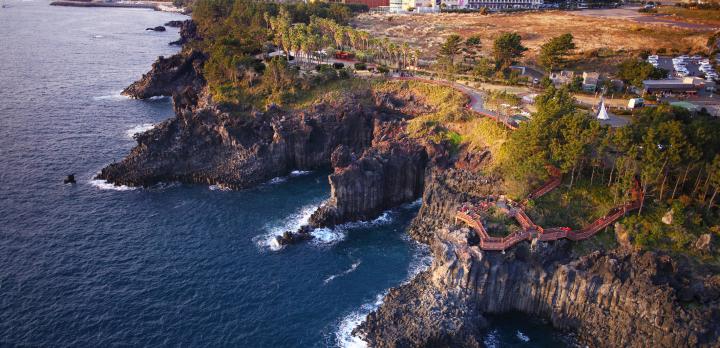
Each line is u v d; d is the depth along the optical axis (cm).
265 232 11550
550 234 9306
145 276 9906
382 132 14912
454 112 14225
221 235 11369
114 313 8912
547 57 17800
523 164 10600
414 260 10694
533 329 9019
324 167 15238
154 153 14025
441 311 8619
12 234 11062
